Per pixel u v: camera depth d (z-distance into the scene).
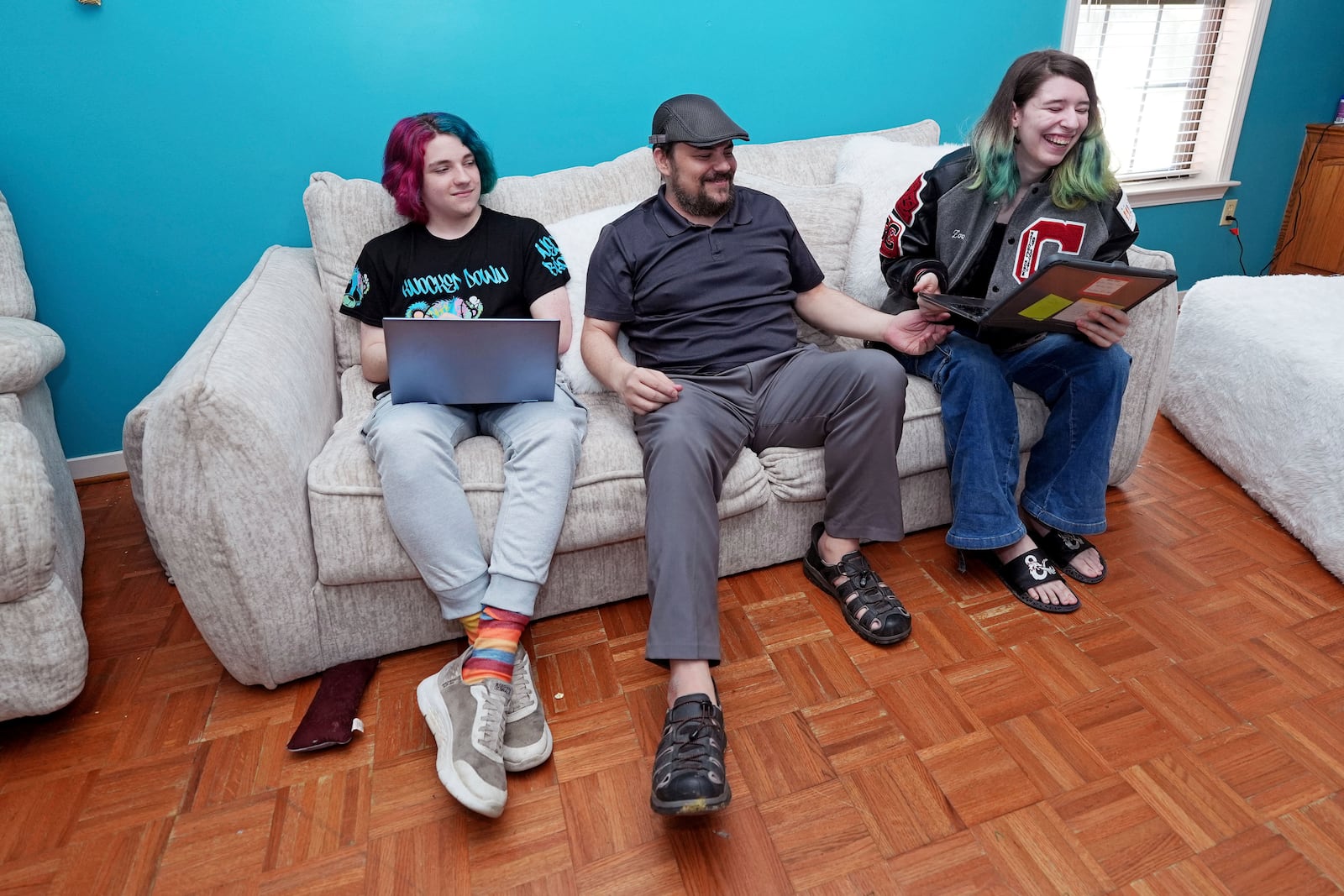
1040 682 1.30
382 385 1.54
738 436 1.45
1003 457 1.49
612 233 1.56
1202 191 2.96
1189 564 1.59
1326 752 1.15
